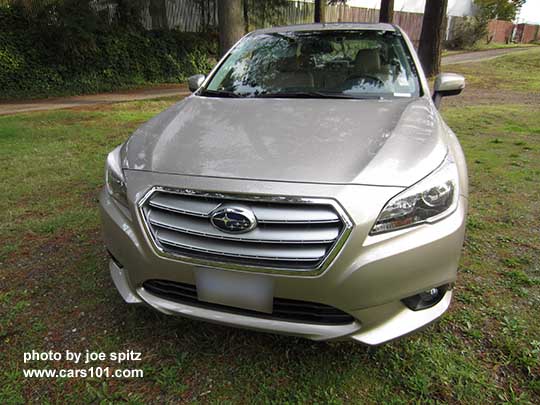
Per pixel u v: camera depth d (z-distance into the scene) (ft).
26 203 12.25
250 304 5.34
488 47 86.22
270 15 58.49
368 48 9.40
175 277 5.60
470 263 8.73
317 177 5.18
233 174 5.38
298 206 5.02
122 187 6.07
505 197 12.35
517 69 48.73
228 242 5.24
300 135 6.26
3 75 38.11
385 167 5.36
